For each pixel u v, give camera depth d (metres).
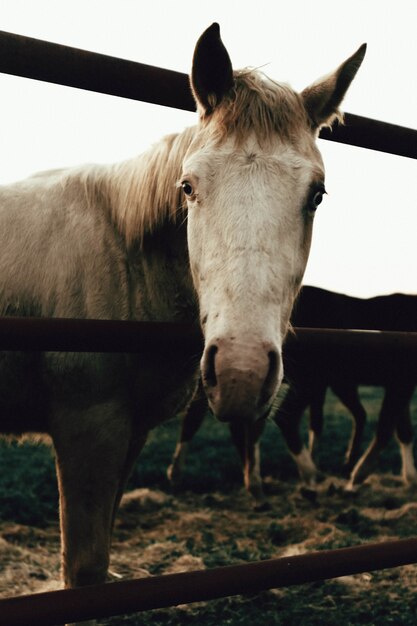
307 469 4.87
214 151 1.56
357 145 1.88
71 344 1.35
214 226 1.50
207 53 1.65
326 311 5.57
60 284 2.04
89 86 1.52
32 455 5.84
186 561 3.37
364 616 2.71
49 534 3.83
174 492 4.95
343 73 1.80
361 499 4.87
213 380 1.37
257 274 1.41
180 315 2.10
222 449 6.45
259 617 2.72
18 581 3.06
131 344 1.43
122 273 2.06
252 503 4.73
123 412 2.02
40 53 1.41
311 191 1.56
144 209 2.02
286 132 1.59
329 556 1.44
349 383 5.47
